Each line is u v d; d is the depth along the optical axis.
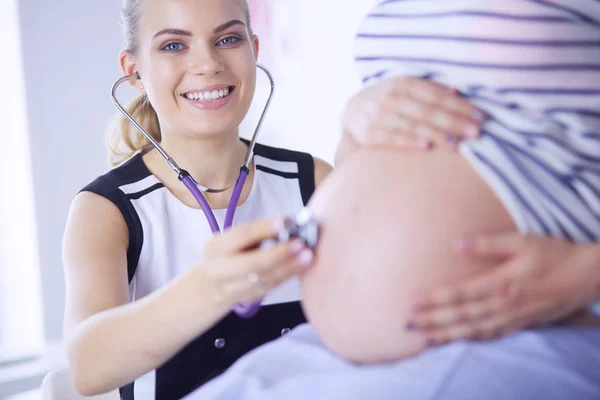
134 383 1.24
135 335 0.91
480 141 0.72
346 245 0.72
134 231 1.28
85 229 1.24
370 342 0.72
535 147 0.71
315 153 2.60
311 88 2.56
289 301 1.31
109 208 1.27
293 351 0.78
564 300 0.66
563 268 0.65
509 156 0.70
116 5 2.49
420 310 0.67
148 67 1.29
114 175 1.34
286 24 2.58
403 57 0.82
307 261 0.73
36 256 2.39
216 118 1.29
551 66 0.73
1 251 2.40
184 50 1.27
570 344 0.65
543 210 0.67
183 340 0.90
